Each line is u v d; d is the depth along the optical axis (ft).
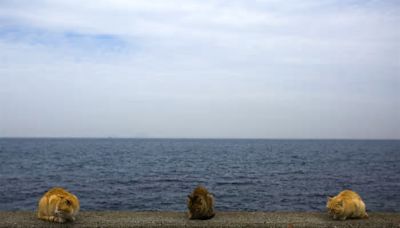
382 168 149.07
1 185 98.68
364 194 85.81
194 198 28.40
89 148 360.89
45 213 27.20
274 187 94.63
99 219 27.78
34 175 121.39
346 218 28.19
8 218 27.76
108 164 164.25
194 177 115.03
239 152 287.69
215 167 150.20
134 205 73.10
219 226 26.66
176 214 29.96
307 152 292.61
